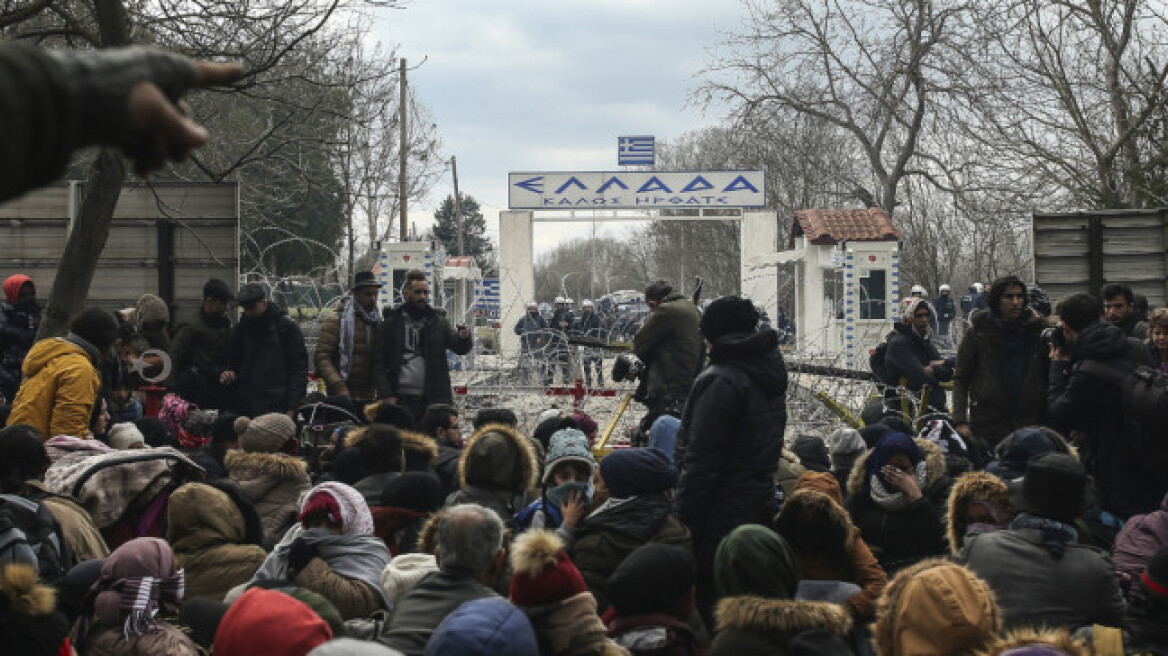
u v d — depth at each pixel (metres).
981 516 4.77
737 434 5.37
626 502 4.93
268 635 2.91
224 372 9.75
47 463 4.85
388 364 10.00
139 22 10.84
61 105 1.04
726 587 3.89
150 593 3.91
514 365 14.66
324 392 11.42
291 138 11.59
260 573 4.63
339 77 12.94
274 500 5.98
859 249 24.92
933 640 3.02
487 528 3.82
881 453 5.46
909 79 34.94
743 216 34.59
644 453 4.96
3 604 3.27
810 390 11.02
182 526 4.94
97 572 4.00
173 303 12.20
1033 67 21.42
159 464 5.39
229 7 10.91
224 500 5.04
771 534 3.90
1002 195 29.16
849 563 4.77
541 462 6.77
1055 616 4.05
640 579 3.76
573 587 3.54
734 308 5.42
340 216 33.59
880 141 37.19
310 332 13.82
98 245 8.85
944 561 3.27
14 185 1.03
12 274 12.24
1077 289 12.98
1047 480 4.21
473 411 11.85
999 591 4.14
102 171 8.79
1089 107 20.64
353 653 2.42
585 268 55.91
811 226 29.03
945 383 10.94
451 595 3.74
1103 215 12.90
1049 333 7.83
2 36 10.08
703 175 34.56
